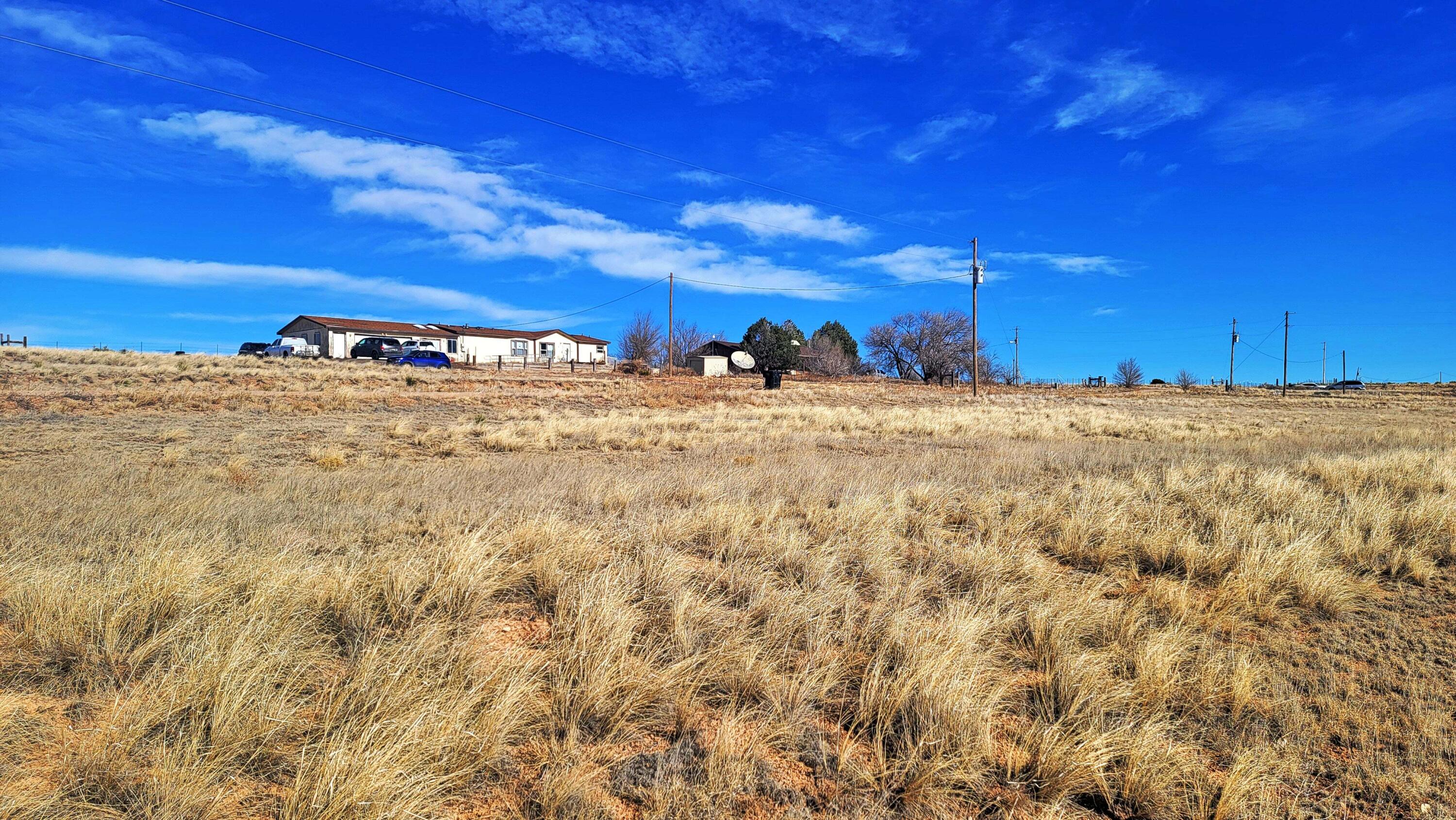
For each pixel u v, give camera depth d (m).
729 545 6.95
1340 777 3.56
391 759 3.14
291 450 14.66
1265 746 3.77
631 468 12.90
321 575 5.34
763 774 3.43
